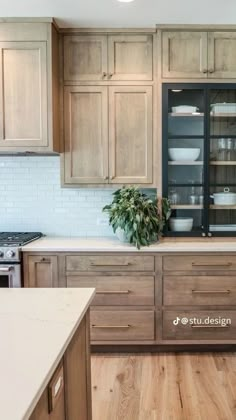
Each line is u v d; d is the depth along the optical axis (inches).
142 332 115.1
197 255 113.3
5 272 111.5
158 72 119.6
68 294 63.7
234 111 123.3
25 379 35.2
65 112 122.2
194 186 124.5
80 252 113.7
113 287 114.3
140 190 133.8
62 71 121.2
